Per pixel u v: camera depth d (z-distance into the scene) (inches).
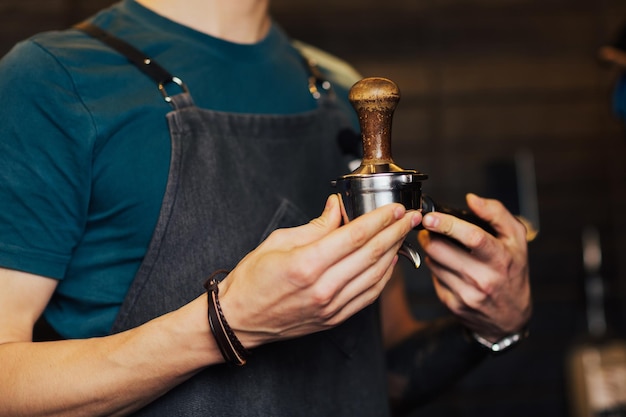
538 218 128.7
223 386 38.2
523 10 128.7
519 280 40.5
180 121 39.2
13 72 37.9
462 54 128.4
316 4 126.3
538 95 129.1
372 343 44.7
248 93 43.3
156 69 40.2
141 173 38.4
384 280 32.5
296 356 40.7
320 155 45.1
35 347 35.3
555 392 126.3
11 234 36.4
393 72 127.6
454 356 48.5
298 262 29.5
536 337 127.3
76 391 33.9
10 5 118.9
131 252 38.8
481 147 128.6
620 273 128.3
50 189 36.9
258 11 45.1
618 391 115.7
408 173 31.1
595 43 129.3
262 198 41.1
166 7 43.2
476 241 35.9
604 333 122.9
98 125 37.5
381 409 44.3
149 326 34.0
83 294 38.7
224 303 32.1
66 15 120.0
